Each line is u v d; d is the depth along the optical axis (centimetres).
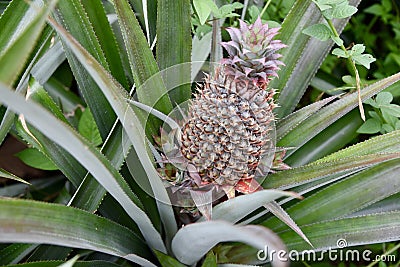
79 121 119
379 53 146
